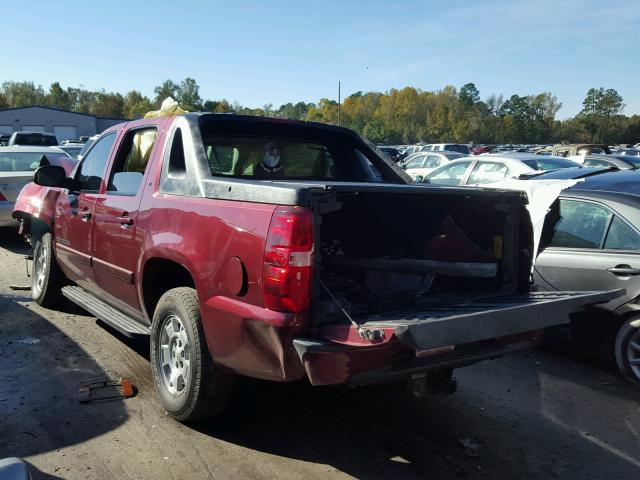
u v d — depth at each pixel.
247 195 3.42
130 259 4.41
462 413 4.36
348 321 3.21
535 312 3.34
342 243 4.37
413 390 3.46
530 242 4.14
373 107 154.50
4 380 4.61
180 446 3.72
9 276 8.18
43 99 150.25
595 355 5.16
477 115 146.12
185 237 3.76
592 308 5.04
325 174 5.29
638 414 4.39
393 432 4.02
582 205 5.32
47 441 3.71
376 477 3.45
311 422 4.14
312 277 3.15
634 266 4.82
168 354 4.08
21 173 10.28
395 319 3.18
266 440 3.85
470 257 4.00
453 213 4.25
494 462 3.66
